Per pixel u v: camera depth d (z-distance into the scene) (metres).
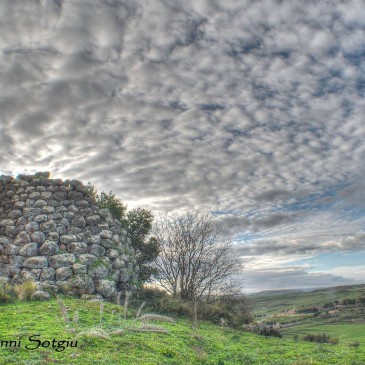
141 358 10.62
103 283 20.84
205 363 12.07
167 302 22.05
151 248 29.89
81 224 24.16
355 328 27.94
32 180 25.78
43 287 19.16
